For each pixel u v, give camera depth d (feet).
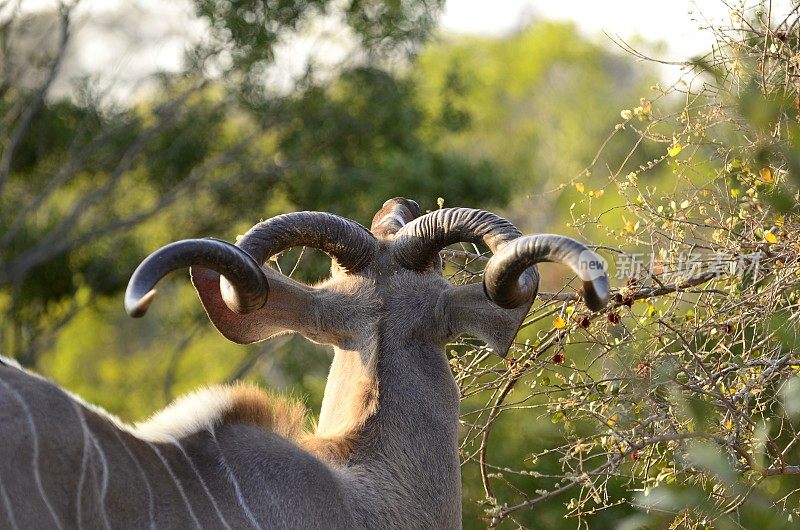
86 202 108.47
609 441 35.78
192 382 125.39
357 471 31.04
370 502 30.66
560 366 37.93
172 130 114.21
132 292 25.55
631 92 162.20
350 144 109.29
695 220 39.58
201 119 113.09
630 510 46.85
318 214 31.91
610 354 35.88
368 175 103.30
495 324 31.35
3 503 24.43
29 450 25.14
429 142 111.96
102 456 26.50
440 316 31.96
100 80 113.29
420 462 31.37
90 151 109.70
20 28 107.55
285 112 108.27
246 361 107.45
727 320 34.96
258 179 108.27
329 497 29.63
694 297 44.52
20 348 115.44
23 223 112.98
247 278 28.35
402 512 30.89
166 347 128.98
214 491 28.35
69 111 114.42
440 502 31.53
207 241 27.66
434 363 32.09
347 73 107.96
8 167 107.04
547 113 190.39
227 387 31.04
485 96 189.16
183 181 113.70
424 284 32.30
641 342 35.27
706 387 34.12
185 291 123.13
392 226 33.71
